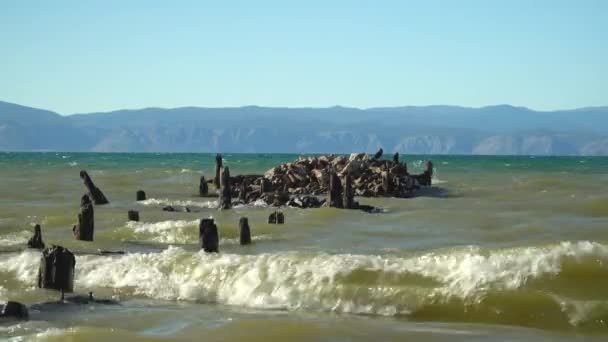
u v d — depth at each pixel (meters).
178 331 20.28
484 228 41.34
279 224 42.00
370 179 64.19
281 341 19.41
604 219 44.47
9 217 45.94
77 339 19.41
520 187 73.38
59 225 42.47
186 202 57.50
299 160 70.06
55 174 101.31
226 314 22.30
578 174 99.38
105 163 153.12
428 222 44.56
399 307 22.52
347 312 22.75
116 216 45.50
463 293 22.31
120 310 22.78
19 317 21.52
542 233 38.19
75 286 26.05
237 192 61.50
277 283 24.27
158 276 26.03
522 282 22.38
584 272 22.47
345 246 34.56
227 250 33.50
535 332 20.14
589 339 19.41
